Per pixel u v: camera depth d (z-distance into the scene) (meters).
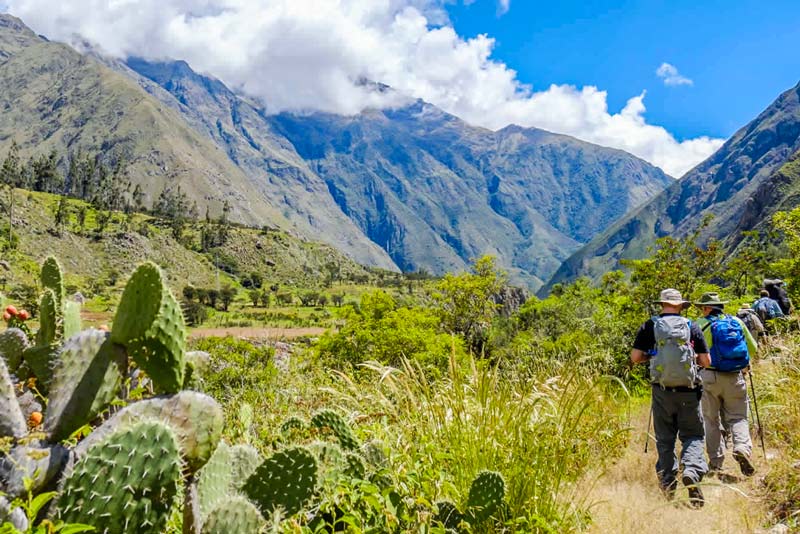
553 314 22.52
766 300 9.38
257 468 2.41
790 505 4.30
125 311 1.97
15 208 127.12
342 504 2.87
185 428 1.87
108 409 2.33
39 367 2.35
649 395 9.57
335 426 3.48
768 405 6.00
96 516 1.62
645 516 3.79
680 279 14.68
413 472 3.23
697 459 4.80
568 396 4.13
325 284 168.38
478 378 4.09
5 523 1.57
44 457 1.74
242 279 155.62
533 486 3.46
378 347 13.28
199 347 8.60
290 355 11.23
